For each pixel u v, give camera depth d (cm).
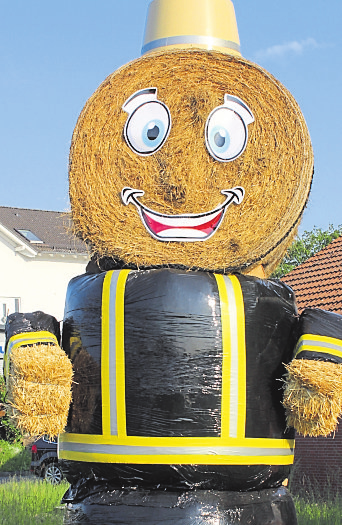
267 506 450
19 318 470
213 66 482
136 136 476
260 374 452
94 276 475
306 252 2872
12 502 1030
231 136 476
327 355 439
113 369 449
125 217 474
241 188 475
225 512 438
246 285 462
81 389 459
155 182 471
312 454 1138
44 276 2628
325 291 1290
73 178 481
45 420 437
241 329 452
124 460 441
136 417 442
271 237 481
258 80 484
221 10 515
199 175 471
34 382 436
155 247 470
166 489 440
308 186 497
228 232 473
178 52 482
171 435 438
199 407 440
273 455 451
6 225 2702
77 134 482
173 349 444
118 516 438
